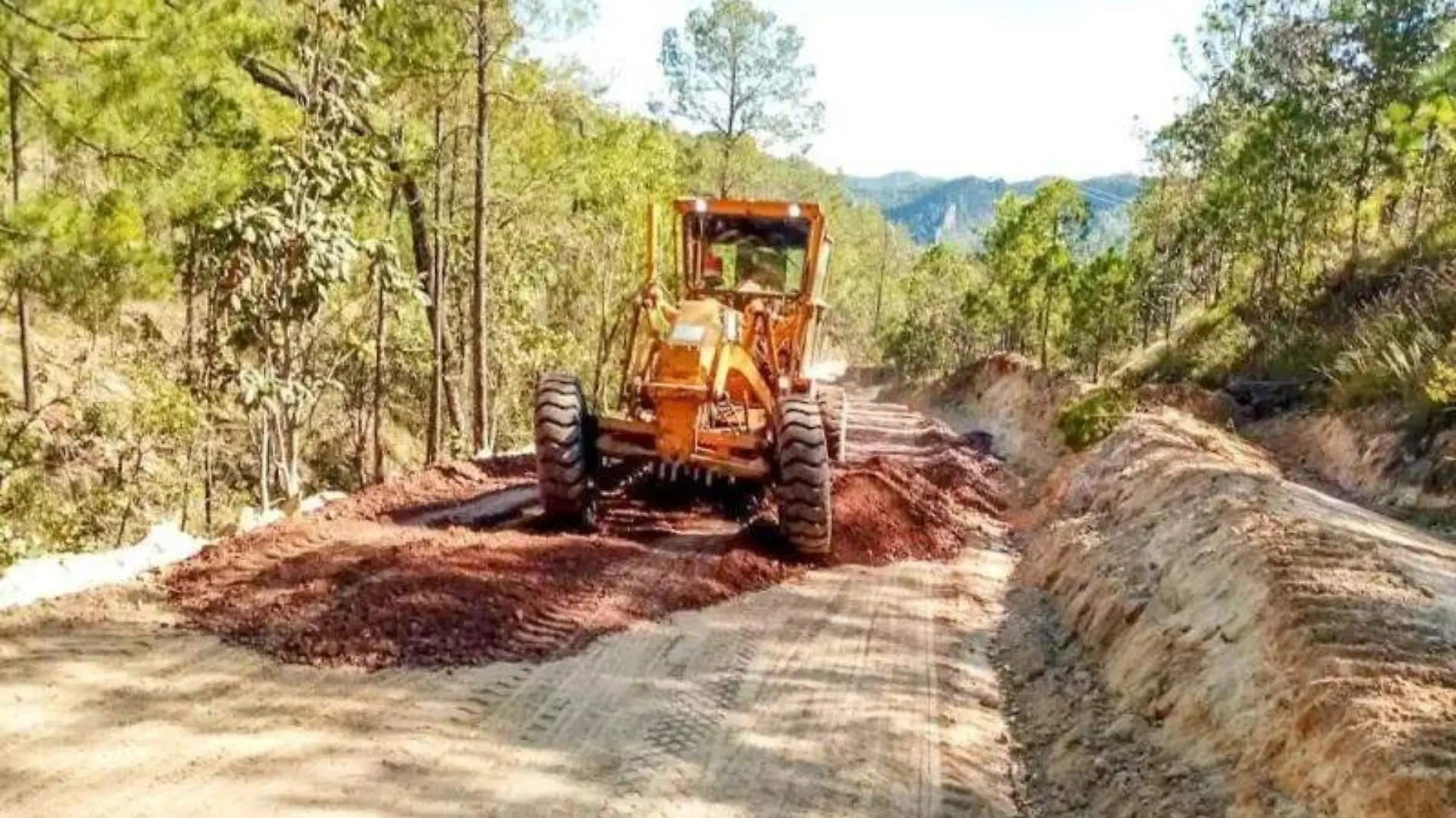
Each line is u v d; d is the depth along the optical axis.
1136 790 5.09
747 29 41.72
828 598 8.39
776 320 10.40
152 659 5.74
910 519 11.39
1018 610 8.78
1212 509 7.63
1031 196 41.25
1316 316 18.25
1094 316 27.89
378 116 15.75
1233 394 15.90
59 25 10.65
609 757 5.23
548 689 5.91
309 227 10.62
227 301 11.12
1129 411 16.61
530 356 23.78
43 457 15.69
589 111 21.84
